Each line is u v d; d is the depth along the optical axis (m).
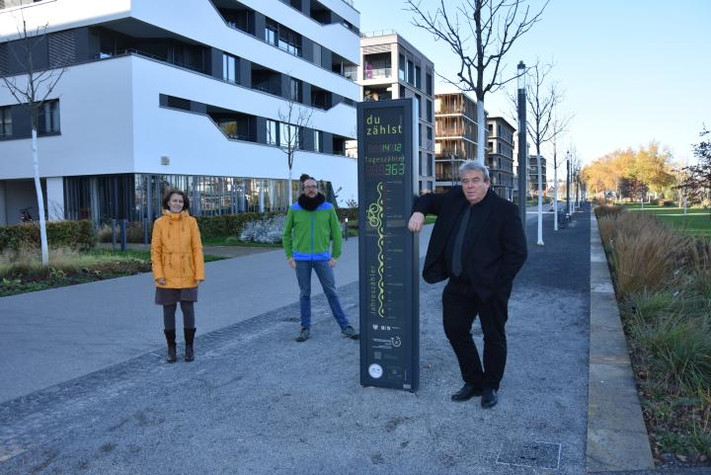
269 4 30.25
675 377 4.57
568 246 16.44
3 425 4.21
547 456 3.50
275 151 29.78
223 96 25.94
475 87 8.97
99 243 19.81
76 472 3.50
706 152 13.84
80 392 4.88
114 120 21.17
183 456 3.68
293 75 32.19
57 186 22.92
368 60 53.81
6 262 11.70
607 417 3.96
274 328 7.05
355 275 11.66
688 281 7.76
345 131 38.38
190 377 5.23
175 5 23.33
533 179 102.19
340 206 37.12
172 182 22.80
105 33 23.06
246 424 4.14
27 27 23.14
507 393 4.54
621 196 105.12
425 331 6.62
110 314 8.04
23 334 6.90
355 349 6.00
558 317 7.05
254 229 20.84
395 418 4.16
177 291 5.71
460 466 3.44
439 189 75.56
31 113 12.18
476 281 4.12
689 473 3.23
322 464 3.53
